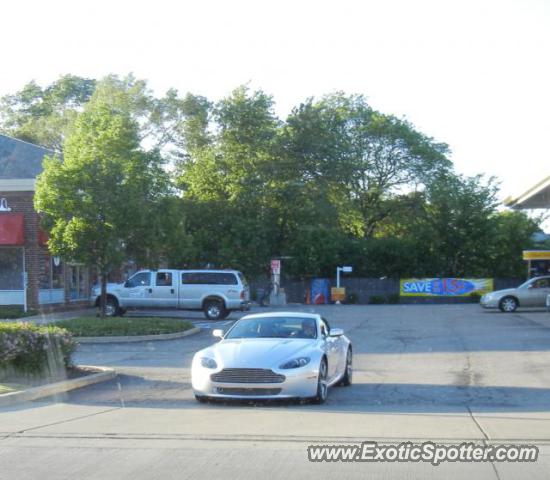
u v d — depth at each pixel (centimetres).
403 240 5238
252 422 994
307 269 5034
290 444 851
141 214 2519
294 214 4906
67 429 964
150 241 2584
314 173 5141
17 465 774
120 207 2492
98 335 2295
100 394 1289
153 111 5031
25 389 1245
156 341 2298
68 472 744
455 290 5000
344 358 1335
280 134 5038
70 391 1323
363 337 2364
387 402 1177
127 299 3162
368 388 1330
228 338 1256
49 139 5262
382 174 5825
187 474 726
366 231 5966
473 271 5225
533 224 5331
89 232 2536
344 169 5128
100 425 991
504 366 1617
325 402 1178
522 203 3878
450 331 2530
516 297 3525
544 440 859
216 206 4741
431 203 5484
